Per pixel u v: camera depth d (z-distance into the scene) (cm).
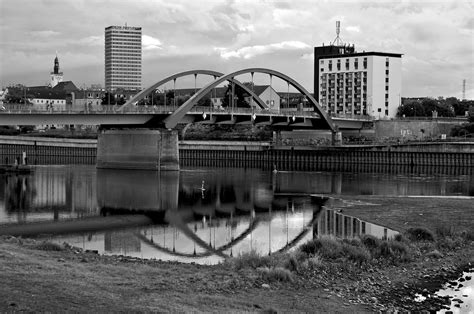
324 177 10744
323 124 14488
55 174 10400
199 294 2273
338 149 13712
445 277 2941
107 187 8375
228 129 18075
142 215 5809
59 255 2870
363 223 5031
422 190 8300
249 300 2288
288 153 14238
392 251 3272
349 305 2380
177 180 9662
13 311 1803
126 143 11812
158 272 2591
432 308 2425
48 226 5038
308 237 4500
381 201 6525
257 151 14512
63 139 16275
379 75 18325
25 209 6094
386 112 18488
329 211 5897
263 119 13550
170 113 11319
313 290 2542
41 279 2228
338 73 18962
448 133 15225
